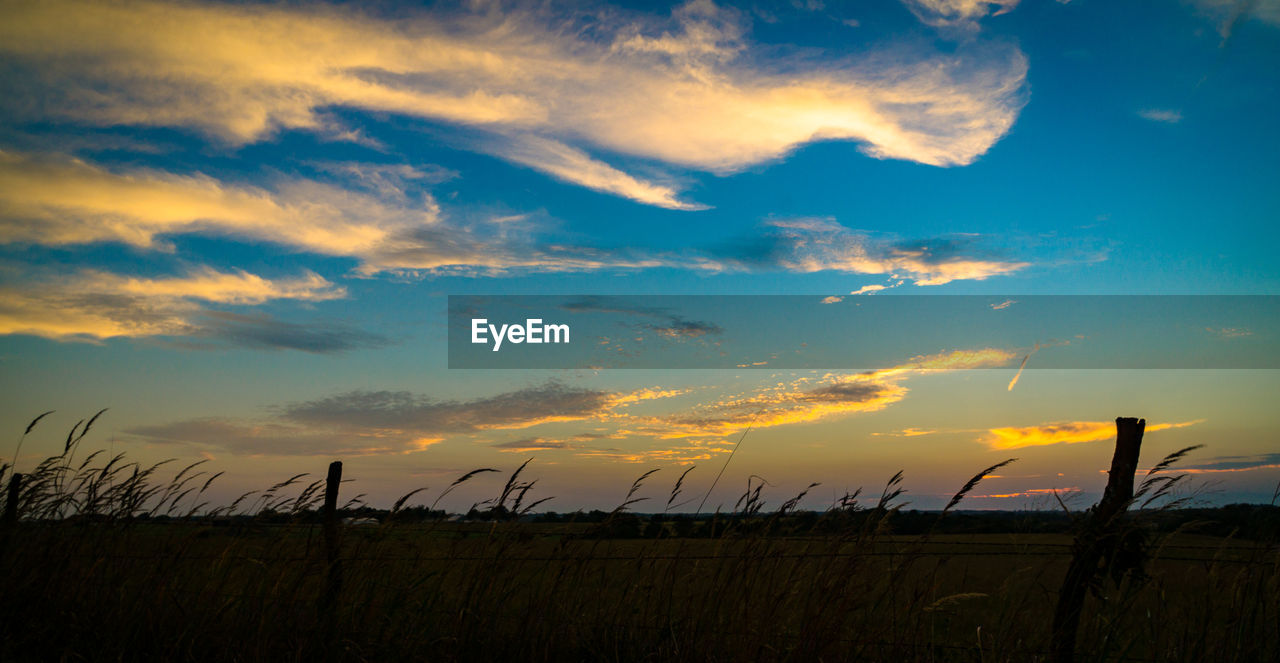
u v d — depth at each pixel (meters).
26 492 7.02
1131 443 5.13
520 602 5.83
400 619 5.78
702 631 5.32
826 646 4.98
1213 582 4.93
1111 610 4.94
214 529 6.55
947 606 4.89
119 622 5.88
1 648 5.65
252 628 5.78
